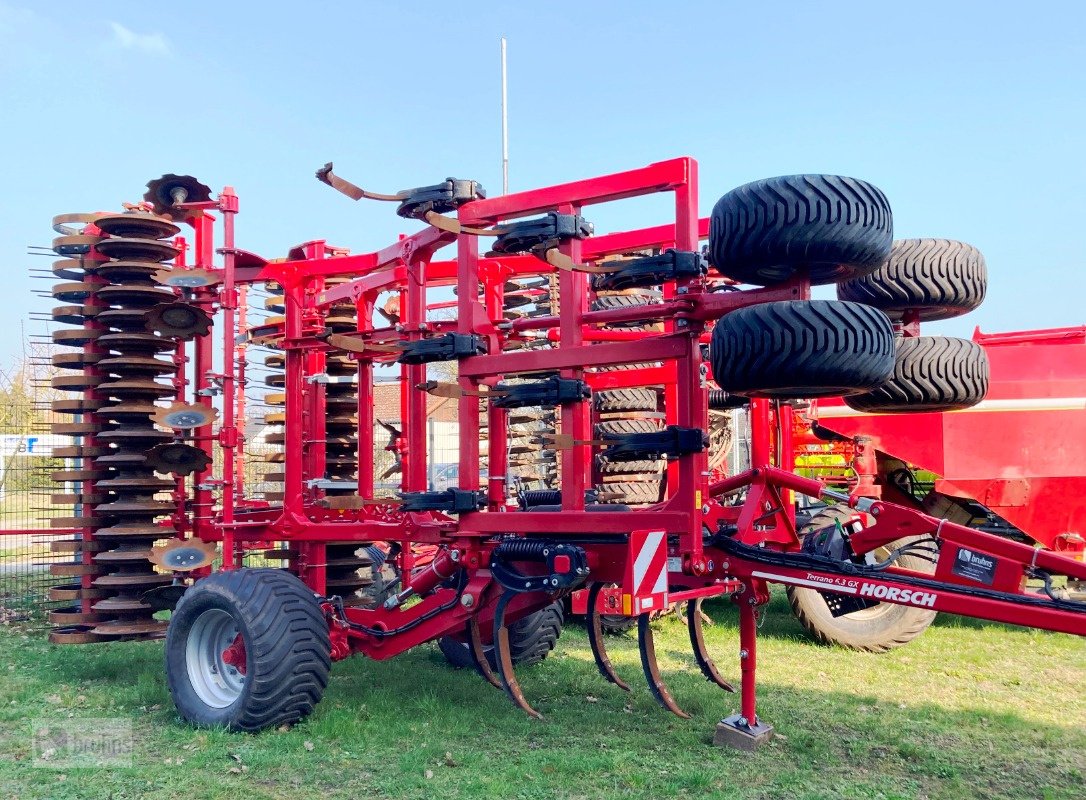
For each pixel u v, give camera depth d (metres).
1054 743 4.80
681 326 4.46
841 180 3.98
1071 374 7.75
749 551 4.68
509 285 9.39
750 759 4.48
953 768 4.37
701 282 4.48
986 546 4.51
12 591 10.12
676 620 8.26
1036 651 7.12
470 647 5.48
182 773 4.23
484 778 4.17
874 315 3.96
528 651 6.41
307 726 4.90
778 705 5.47
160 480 7.36
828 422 8.04
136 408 7.25
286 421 6.02
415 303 5.38
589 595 5.20
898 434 7.84
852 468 8.00
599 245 5.97
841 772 4.31
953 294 5.15
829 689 5.91
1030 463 7.65
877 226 4.02
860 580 4.36
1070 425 7.69
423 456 5.35
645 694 5.68
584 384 4.80
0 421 12.17
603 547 4.91
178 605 5.19
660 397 8.72
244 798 3.95
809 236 3.92
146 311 6.78
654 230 5.75
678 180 4.45
